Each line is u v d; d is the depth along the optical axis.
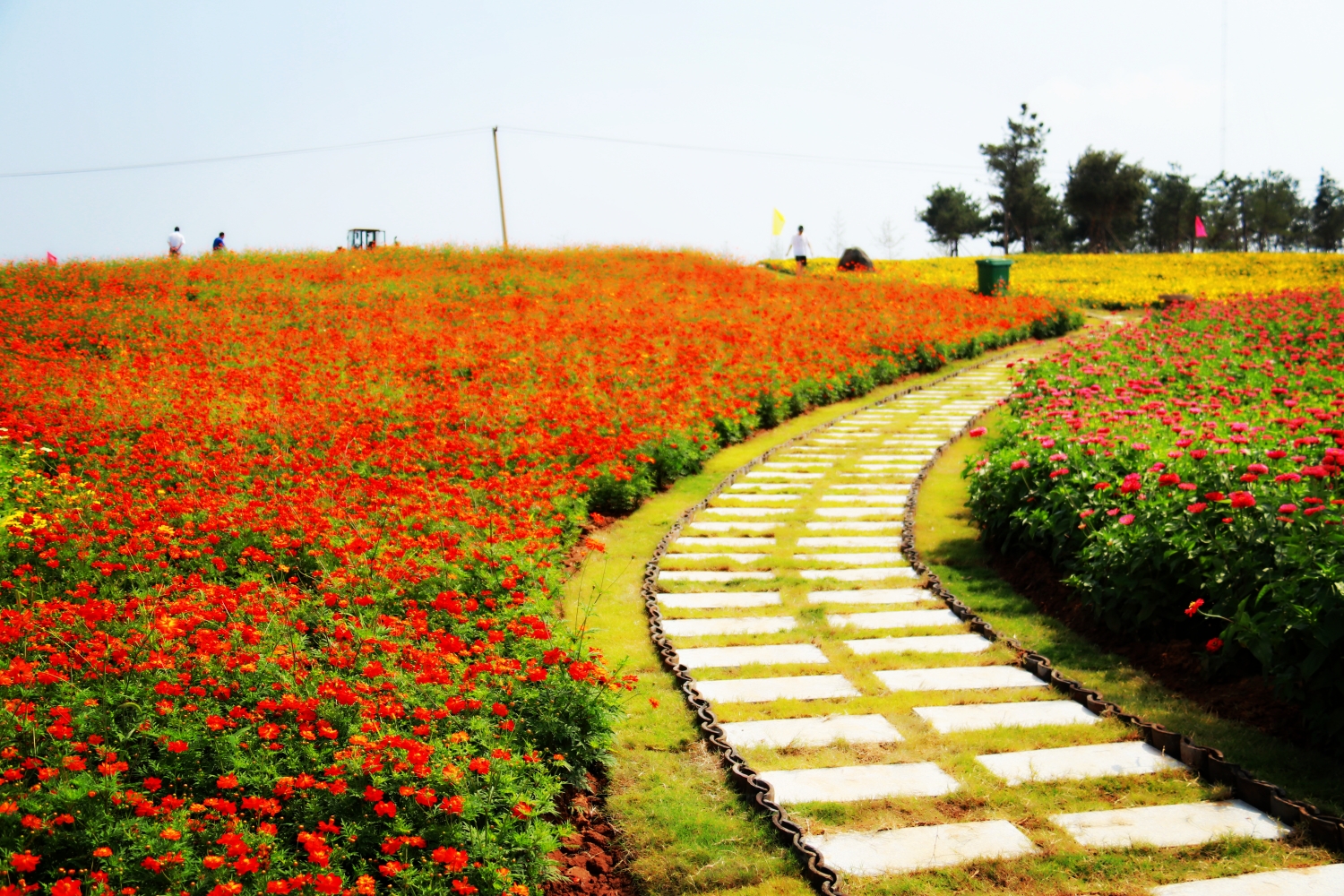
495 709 4.23
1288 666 4.53
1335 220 71.38
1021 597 6.79
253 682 4.17
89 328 15.09
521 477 7.73
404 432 9.47
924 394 15.02
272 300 18.28
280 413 9.51
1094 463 7.03
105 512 6.60
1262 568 5.00
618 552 7.77
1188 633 5.60
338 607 5.27
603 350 13.48
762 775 4.31
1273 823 3.81
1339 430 6.30
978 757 4.45
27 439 8.64
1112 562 5.91
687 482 10.03
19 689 3.91
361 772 3.59
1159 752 4.47
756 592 6.90
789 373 13.77
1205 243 75.12
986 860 3.61
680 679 5.35
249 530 6.30
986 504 7.80
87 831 3.21
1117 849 3.66
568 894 3.54
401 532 6.37
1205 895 3.36
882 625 6.26
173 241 25.72
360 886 2.98
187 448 8.43
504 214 35.62
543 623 5.09
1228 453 6.31
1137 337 14.92
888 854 3.68
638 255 27.59
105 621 4.74
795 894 3.43
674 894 3.51
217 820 3.37
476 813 3.52
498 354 13.39
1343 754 4.27
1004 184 62.41
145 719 3.81
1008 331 19.52
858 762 4.44
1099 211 57.88
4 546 6.05
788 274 27.38
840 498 9.39
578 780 4.20
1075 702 5.07
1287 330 15.49
